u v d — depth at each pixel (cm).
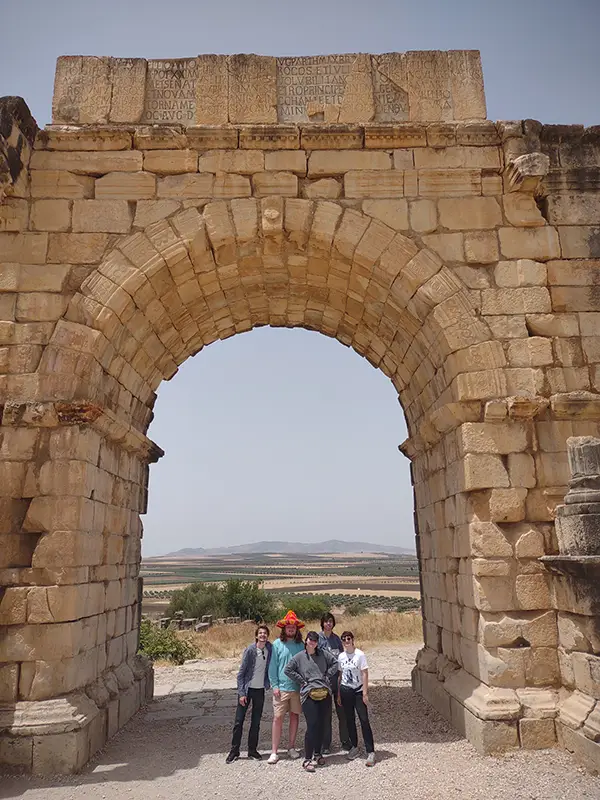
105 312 1028
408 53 1200
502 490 975
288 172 1112
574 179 1118
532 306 1062
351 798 763
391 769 862
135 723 1163
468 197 1111
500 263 1081
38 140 1101
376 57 1202
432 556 1286
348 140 1123
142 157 1107
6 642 887
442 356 1090
